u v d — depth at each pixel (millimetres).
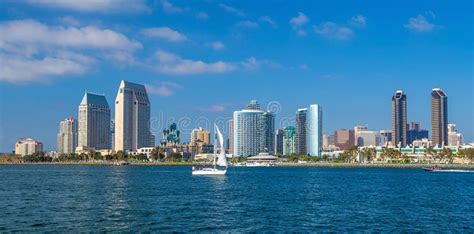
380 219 102000
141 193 163500
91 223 94750
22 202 131625
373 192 175250
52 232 84938
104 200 137875
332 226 92875
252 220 100312
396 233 85938
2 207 119625
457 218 104375
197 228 90438
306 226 92938
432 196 158375
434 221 99688
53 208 117812
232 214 109250
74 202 132000
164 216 105125
